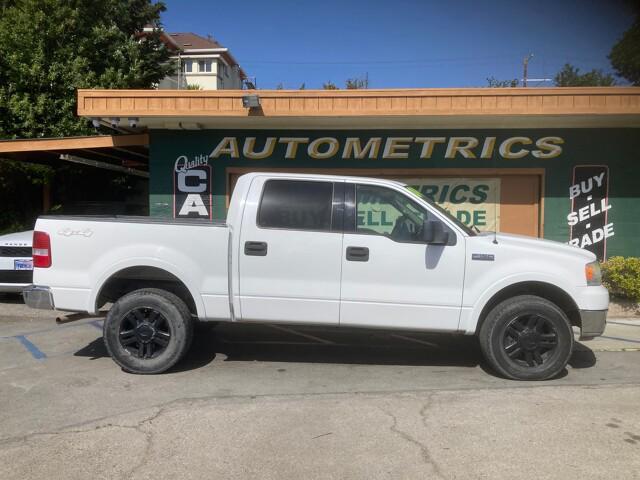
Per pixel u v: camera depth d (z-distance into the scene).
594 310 5.51
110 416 4.55
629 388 5.31
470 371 5.92
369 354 6.59
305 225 5.61
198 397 5.02
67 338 7.16
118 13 17.61
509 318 5.47
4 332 7.47
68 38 15.70
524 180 10.26
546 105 9.04
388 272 5.52
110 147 11.05
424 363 6.23
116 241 5.66
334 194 5.67
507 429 4.30
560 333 5.45
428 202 5.68
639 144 9.98
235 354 6.52
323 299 5.55
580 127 10.00
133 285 5.97
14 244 8.60
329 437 4.15
